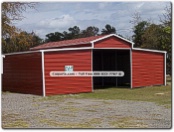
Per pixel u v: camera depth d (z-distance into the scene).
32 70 17.47
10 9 19.55
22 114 10.65
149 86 22.34
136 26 40.41
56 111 11.29
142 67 22.02
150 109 11.44
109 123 8.81
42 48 25.77
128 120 9.27
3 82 20.08
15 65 18.91
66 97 16.05
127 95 16.75
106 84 25.81
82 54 18.45
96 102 13.84
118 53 25.09
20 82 18.48
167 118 9.52
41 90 16.75
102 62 26.28
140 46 37.47
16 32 20.83
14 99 15.07
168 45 28.62
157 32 34.16
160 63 23.16
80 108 12.01
